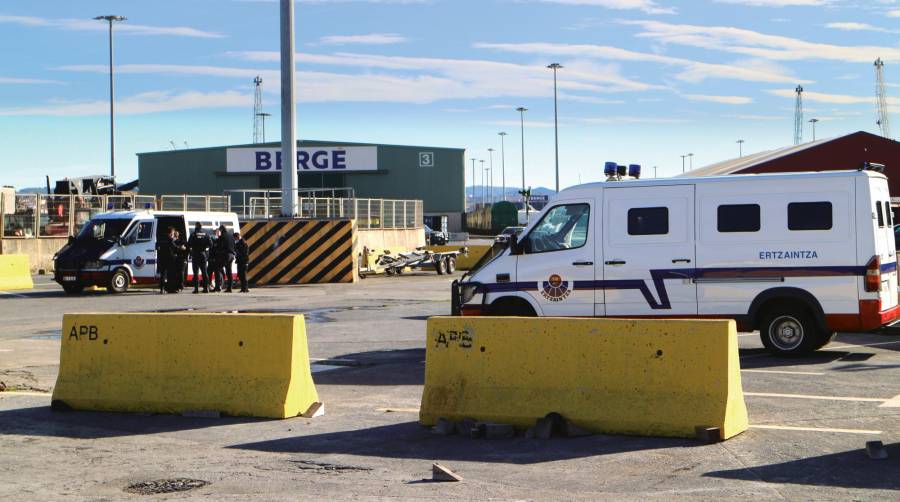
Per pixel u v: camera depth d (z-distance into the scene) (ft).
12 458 26.30
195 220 92.32
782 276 42.45
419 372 41.04
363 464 25.14
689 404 27.30
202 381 32.04
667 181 44.04
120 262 87.51
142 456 26.43
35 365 43.75
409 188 288.30
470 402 29.32
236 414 31.32
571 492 22.04
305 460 25.66
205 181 285.64
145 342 32.89
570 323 28.86
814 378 36.99
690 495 21.59
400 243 145.48
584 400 28.32
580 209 45.11
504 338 29.45
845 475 22.99
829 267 41.91
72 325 33.65
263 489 22.75
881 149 118.52
